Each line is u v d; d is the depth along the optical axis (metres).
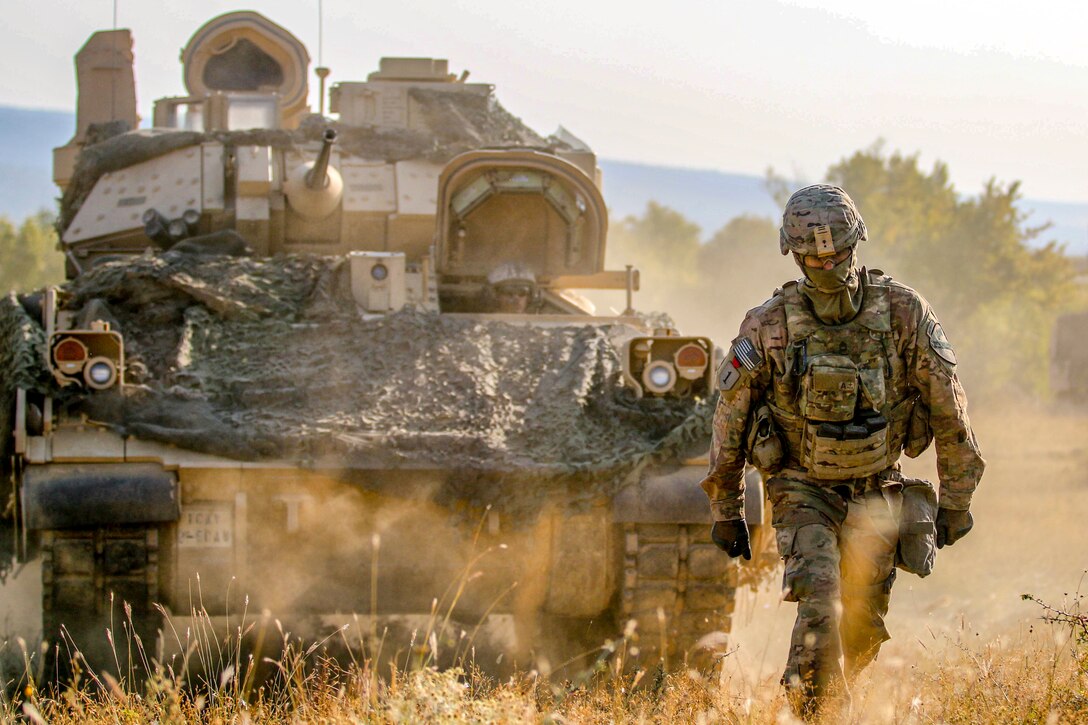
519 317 18.03
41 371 15.22
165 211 22.06
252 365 16.34
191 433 14.87
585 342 16.88
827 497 10.69
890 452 10.78
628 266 22.45
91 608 14.91
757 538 15.32
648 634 15.20
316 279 18.33
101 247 22.70
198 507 15.12
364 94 25.05
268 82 26.88
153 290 17.28
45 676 14.74
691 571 15.10
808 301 10.59
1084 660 10.62
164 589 15.14
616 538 15.27
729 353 10.84
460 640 15.41
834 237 10.18
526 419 15.52
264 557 15.26
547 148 23.00
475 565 15.28
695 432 15.28
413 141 23.66
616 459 14.98
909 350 10.57
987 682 10.29
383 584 15.44
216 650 15.23
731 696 11.52
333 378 15.98
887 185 74.06
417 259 22.56
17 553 15.94
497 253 21.25
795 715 9.52
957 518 10.98
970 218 69.06
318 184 21.27
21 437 14.80
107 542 14.84
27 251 91.50
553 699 11.77
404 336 16.84
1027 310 70.75
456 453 14.95
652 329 16.81
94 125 24.56
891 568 10.78
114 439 15.00
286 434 14.92
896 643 14.54
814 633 9.98
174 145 22.92
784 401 10.67
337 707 10.60
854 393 10.39
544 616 16.12
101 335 15.16
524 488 14.91
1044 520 24.27
